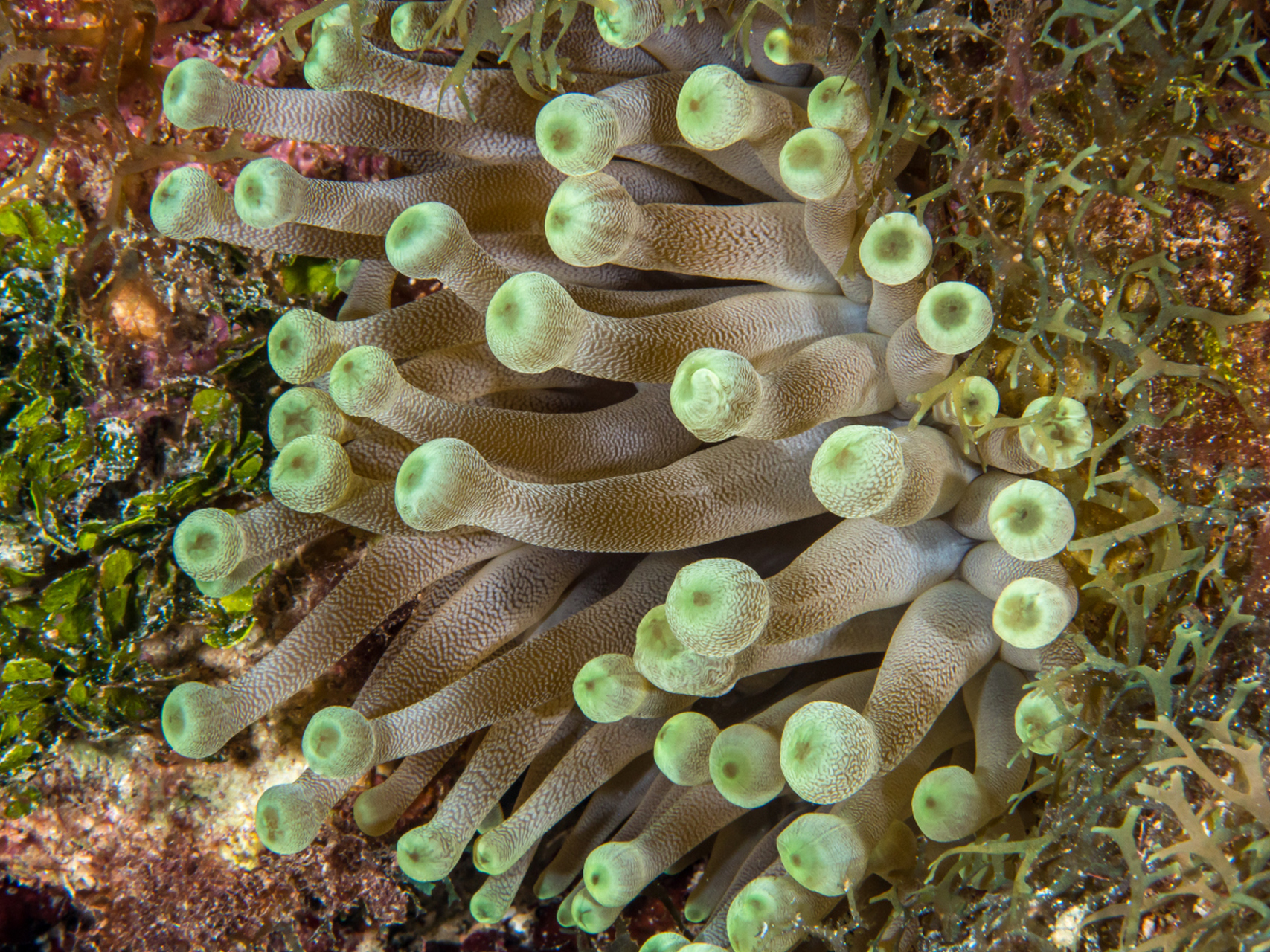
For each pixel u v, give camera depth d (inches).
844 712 9.5
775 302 10.9
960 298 9.8
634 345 10.3
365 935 13.1
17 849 12.8
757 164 11.1
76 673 12.1
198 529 10.5
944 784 10.0
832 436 9.4
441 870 10.9
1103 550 10.0
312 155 12.7
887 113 10.4
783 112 10.4
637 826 11.7
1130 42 10.1
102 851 12.8
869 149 10.2
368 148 11.9
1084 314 10.1
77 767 12.5
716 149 10.1
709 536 10.6
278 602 12.4
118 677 12.2
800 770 9.5
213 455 12.3
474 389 11.5
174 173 11.0
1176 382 10.0
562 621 11.4
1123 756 10.1
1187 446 10.1
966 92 10.2
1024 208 10.3
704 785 11.3
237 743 12.5
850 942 10.7
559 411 12.0
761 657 10.4
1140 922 10.1
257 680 11.0
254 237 11.4
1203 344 10.0
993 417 10.2
